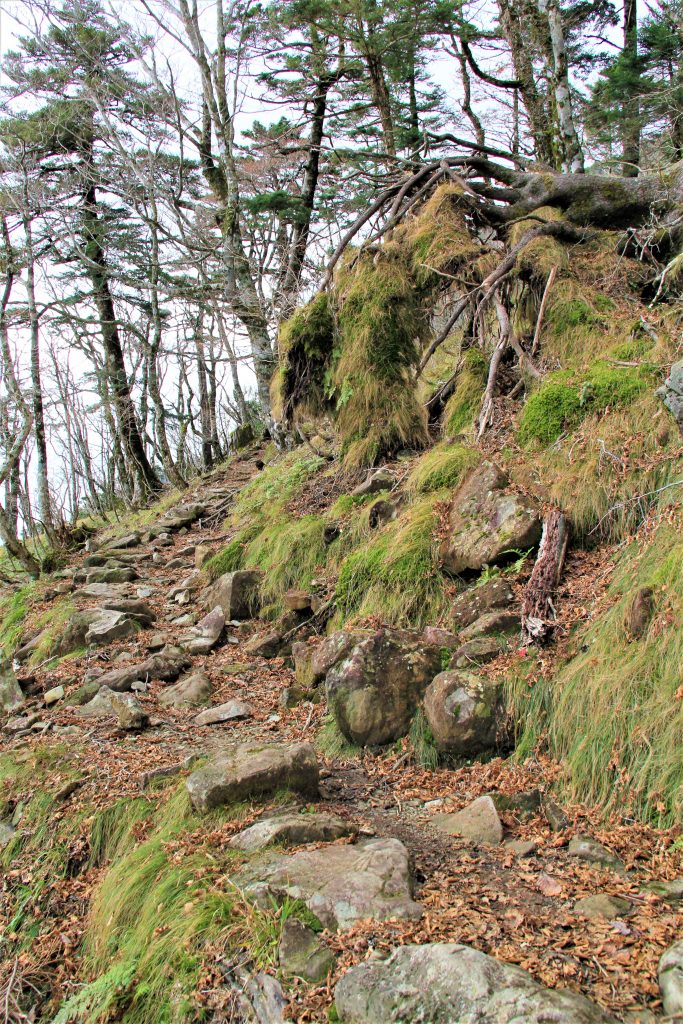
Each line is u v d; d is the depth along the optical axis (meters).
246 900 2.95
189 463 25.95
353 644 4.94
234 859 3.33
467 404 6.96
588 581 4.48
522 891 2.90
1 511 11.20
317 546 6.88
